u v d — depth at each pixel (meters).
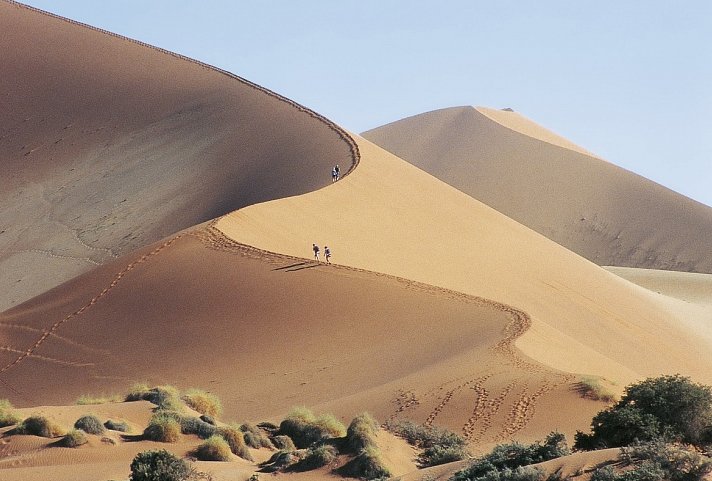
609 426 75.56
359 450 82.50
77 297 164.25
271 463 82.94
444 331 140.62
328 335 143.88
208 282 160.62
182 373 138.12
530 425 95.12
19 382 142.12
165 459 75.00
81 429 86.06
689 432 76.06
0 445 84.00
